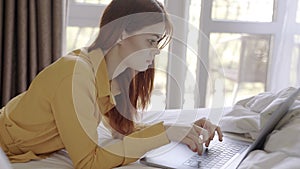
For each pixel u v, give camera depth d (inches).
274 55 112.3
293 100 58.4
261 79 115.5
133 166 48.2
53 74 47.2
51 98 46.6
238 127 62.4
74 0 102.2
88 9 103.2
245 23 111.1
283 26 107.7
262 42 113.8
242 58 113.7
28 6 88.4
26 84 91.2
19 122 50.0
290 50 107.7
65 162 50.3
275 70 109.6
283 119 56.4
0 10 87.0
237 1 110.6
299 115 56.0
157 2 48.8
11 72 90.4
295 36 107.2
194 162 48.8
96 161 45.9
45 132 49.3
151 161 49.0
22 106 49.8
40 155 51.6
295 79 108.5
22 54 89.4
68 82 45.9
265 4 111.9
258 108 67.7
